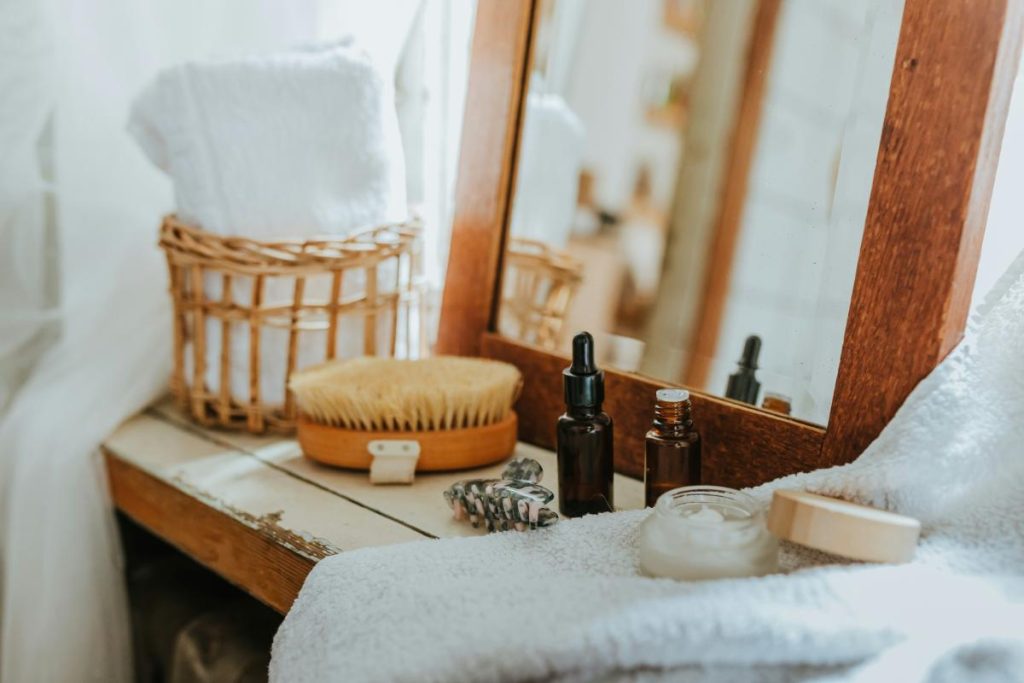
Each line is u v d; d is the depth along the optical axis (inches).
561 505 25.1
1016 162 22.9
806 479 21.1
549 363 30.5
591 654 16.6
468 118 32.5
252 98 31.0
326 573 21.5
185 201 31.2
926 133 20.9
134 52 37.8
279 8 38.5
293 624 21.4
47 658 33.9
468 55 37.4
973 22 20.1
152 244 38.6
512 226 32.0
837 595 17.4
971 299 21.9
